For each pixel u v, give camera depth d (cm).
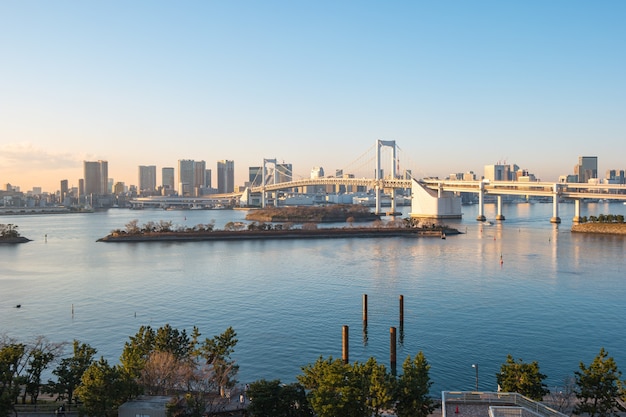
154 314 10675
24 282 14362
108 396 5272
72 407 5991
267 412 5291
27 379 6141
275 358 8031
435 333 9119
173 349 6831
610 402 5375
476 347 8381
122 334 9375
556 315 10144
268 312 10638
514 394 5147
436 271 15238
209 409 5672
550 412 4838
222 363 6450
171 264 17488
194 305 11356
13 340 8138
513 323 9638
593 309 10550
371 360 5719
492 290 12444
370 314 10400
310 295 12156
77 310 11081
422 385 5322
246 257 19088
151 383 6003
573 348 8294
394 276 14500
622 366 7525
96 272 15962
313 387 5616
